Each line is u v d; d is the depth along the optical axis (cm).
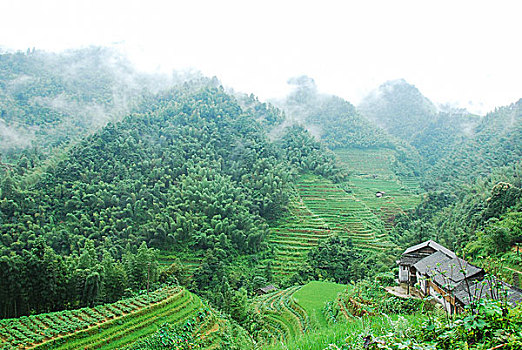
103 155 10531
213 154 11988
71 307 4641
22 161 10938
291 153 12812
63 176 9644
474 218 6950
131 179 10062
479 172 12719
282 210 9944
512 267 4378
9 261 4256
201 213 9138
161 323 3953
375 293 3688
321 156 12825
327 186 11706
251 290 6844
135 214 9069
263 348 1678
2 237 7481
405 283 4144
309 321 4284
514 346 722
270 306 5341
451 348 820
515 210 6019
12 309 4331
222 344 3697
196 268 7644
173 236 8206
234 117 14638
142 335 3641
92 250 6425
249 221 8981
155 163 10906
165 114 14175
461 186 11431
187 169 10919
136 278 5550
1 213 8131
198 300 4753
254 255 8362
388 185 13738
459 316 927
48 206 8788
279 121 16500
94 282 4653
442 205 10331
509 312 818
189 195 9512
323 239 8850
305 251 8512
